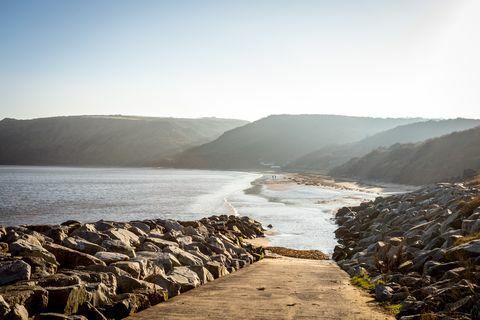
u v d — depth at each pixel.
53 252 10.51
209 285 11.85
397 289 9.89
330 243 26.95
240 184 96.69
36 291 7.50
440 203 24.97
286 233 31.09
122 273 9.94
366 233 25.09
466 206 15.66
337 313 8.48
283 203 53.66
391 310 8.57
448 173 84.00
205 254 16.05
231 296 10.23
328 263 18.83
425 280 9.41
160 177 137.62
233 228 28.28
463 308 6.98
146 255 12.46
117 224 16.55
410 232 17.69
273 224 35.59
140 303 8.80
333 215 41.38
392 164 106.81
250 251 20.45
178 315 8.38
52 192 73.00
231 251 18.33
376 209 32.75
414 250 13.94
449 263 9.79
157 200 58.00
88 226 15.12
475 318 6.56
